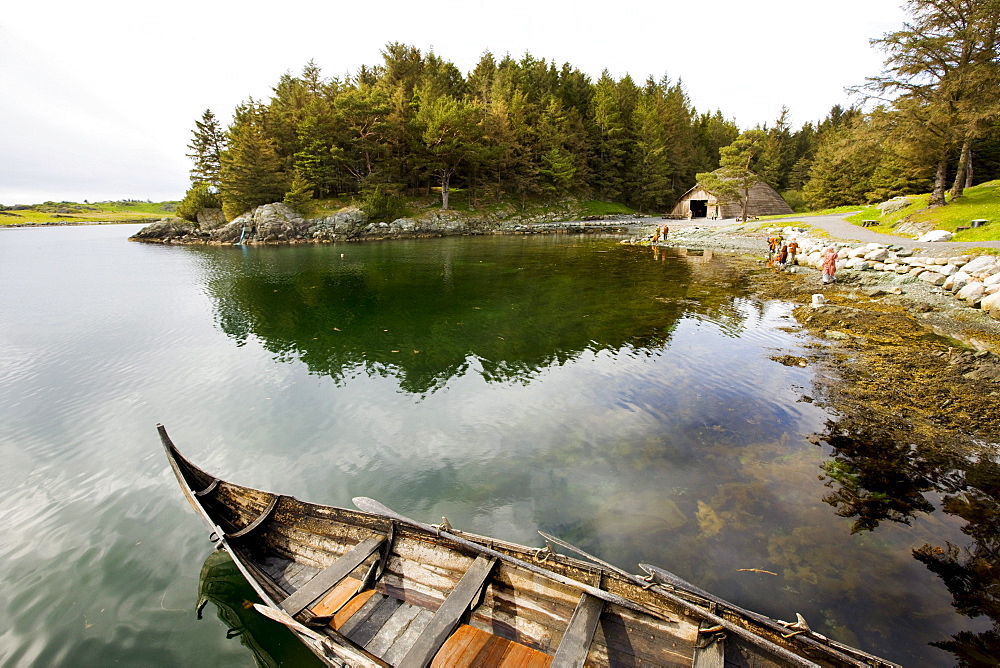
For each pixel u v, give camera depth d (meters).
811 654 4.94
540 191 76.00
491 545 6.41
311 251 48.00
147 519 7.95
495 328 18.64
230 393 13.12
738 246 39.91
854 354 14.30
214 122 69.25
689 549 6.89
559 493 8.37
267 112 64.56
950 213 31.16
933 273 20.58
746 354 15.05
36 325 20.47
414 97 71.25
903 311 18.02
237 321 20.67
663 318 19.53
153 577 6.71
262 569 6.57
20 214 145.50
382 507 7.49
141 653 5.55
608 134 80.12
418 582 6.35
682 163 84.12
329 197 65.81
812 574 6.39
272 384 13.72
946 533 7.11
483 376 13.94
